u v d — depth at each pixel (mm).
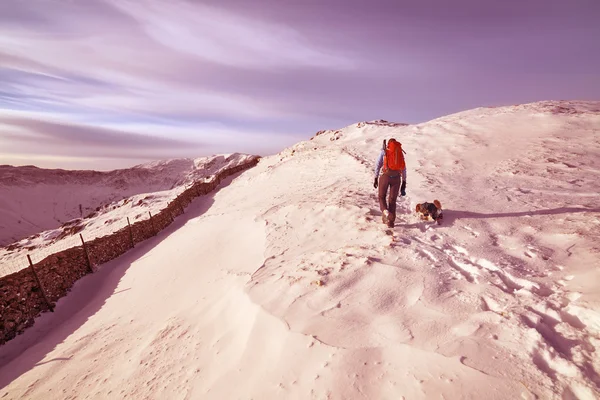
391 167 4801
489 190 6648
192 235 10695
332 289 3180
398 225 5023
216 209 17500
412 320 2469
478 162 9719
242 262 5941
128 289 8023
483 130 13703
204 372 2807
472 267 3289
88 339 5551
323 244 5066
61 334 6523
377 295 2947
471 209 5352
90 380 3855
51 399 3734
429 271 3271
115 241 12391
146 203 34656
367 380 1960
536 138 11180
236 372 2535
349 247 4375
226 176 36188
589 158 8406
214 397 2373
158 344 3898
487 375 1781
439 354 2016
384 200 5000
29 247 29875
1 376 5289
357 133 26547
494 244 3857
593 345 1874
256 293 3566
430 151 12203
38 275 8156
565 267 2986
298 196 10617
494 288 2771
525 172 7945
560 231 3867
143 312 5922
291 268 4141
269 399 2074
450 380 1803
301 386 2068
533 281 2797
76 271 9898
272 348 2584
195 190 25547
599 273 2545
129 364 3750
